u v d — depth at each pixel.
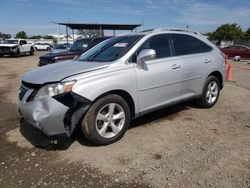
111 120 4.17
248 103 6.64
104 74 4.05
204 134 4.61
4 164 3.71
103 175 3.38
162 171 3.44
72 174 3.42
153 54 4.30
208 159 3.72
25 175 3.43
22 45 30.17
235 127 4.93
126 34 5.26
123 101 4.24
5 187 3.19
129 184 3.19
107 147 4.13
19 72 14.34
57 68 4.39
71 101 3.73
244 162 3.64
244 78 11.23
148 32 5.00
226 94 7.67
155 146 4.15
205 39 6.06
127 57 4.41
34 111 3.71
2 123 5.38
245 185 3.13
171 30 5.37
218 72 6.12
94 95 3.87
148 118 5.45
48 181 3.29
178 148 4.08
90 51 5.35
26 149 4.14
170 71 4.91
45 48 49.06
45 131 3.68
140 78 4.44
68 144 4.25
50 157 3.87
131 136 4.53
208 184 3.16
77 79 3.82
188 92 5.44
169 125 5.05
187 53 5.43
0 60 24.41
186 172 3.41
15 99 7.43
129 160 3.73
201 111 5.91
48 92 3.74
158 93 4.78
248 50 25.67
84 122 3.97
